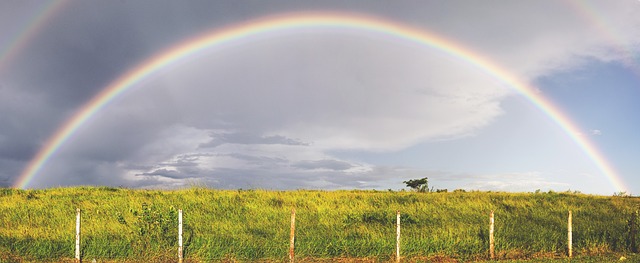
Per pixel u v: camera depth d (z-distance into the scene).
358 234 24.11
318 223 26.56
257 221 26.92
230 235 23.16
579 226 28.02
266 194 35.41
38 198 33.16
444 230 25.31
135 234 22.06
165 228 22.05
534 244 23.94
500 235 25.00
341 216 28.45
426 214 30.45
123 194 34.84
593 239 25.27
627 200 38.84
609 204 36.59
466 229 25.78
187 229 23.23
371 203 33.91
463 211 31.61
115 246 20.78
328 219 27.61
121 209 28.77
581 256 22.80
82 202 31.12
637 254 23.38
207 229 24.31
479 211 32.06
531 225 28.03
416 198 36.34
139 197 33.12
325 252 21.48
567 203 36.25
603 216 31.95
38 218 26.19
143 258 20.39
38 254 20.25
